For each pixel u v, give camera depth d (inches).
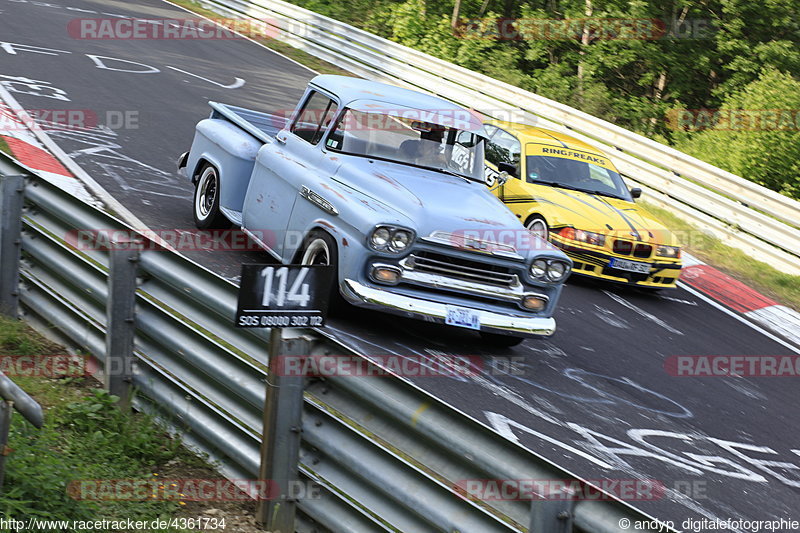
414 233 417.7
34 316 368.5
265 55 1482.5
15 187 366.6
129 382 305.3
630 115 1563.7
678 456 380.5
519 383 422.3
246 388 258.8
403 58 1363.2
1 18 1300.4
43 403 295.0
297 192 464.8
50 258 354.9
